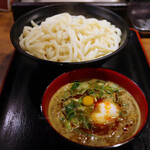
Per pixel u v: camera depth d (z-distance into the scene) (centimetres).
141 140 23
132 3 52
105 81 28
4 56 39
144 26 47
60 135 20
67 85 27
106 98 25
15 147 23
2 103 28
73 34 33
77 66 27
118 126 23
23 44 32
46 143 23
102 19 38
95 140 21
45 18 38
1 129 25
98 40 34
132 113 24
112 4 45
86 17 39
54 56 32
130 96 26
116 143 21
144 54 37
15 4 44
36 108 27
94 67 27
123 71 33
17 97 29
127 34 31
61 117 23
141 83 31
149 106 22
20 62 35
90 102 25
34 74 33
